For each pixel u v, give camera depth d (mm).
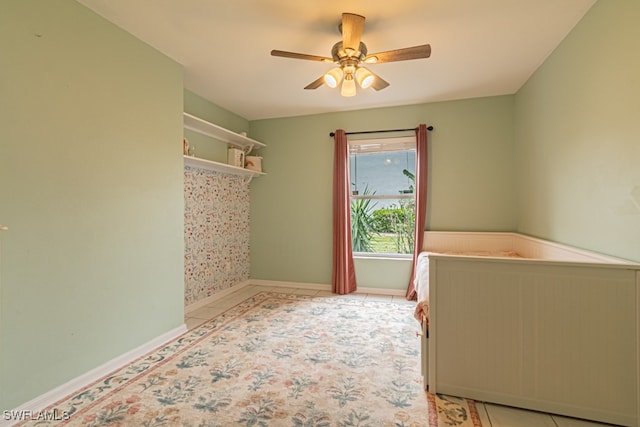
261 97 3584
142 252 2330
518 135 3389
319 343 2479
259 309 3342
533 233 2990
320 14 2053
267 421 1566
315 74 2967
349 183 4078
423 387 1850
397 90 3395
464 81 3154
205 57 2627
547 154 2641
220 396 1779
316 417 1592
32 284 1653
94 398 1767
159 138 2488
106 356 2047
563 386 1591
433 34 2287
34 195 1663
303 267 4289
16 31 1589
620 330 1512
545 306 1603
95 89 1985
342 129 4078
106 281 2055
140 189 2311
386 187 4137
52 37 1748
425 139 3688
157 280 2465
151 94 2416
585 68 2029
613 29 1741
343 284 3938
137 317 2281
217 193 3789
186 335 2650
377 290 3996
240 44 2428
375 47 2471
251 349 2377
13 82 1577
